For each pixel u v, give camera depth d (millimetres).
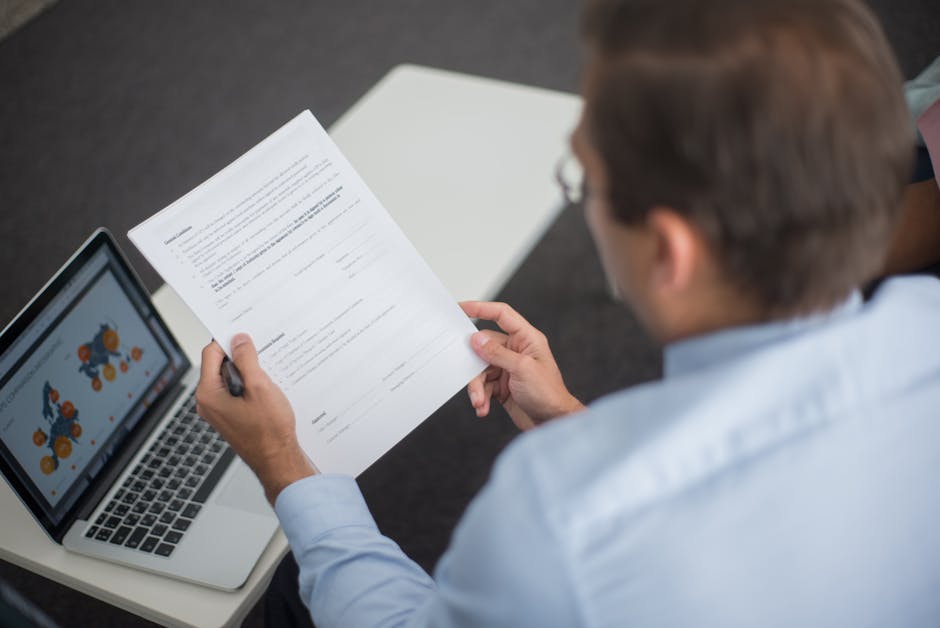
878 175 471
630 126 469
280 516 853
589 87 499
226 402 900
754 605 488
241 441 908
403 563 805
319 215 944
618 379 2141
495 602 510
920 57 2639
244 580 1026
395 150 1543
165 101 2986
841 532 494
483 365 986
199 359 1298
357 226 956
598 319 2258
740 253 482
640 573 480
